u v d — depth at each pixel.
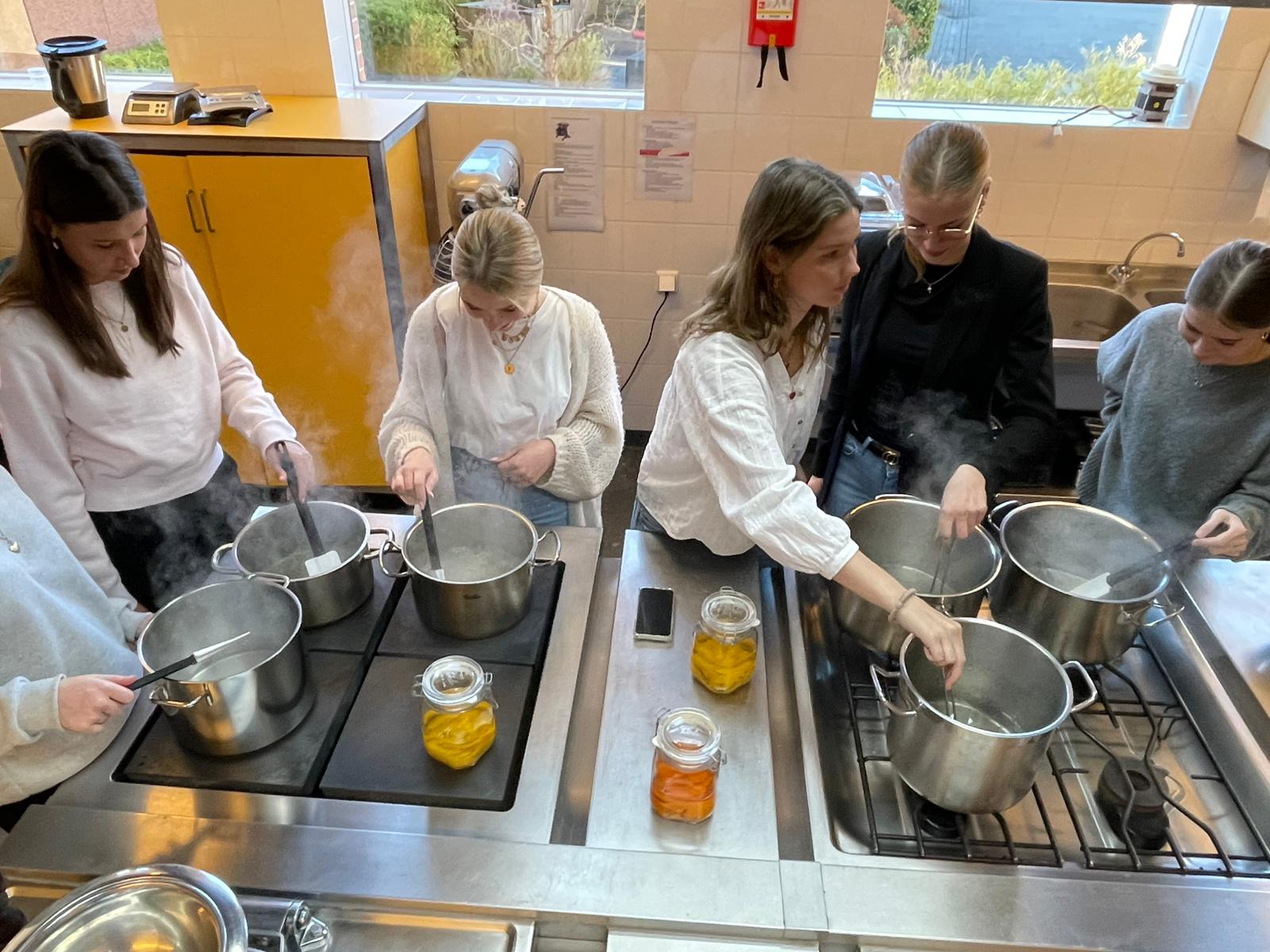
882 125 2.73
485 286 1.39
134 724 1.10
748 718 1.10
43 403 1.39
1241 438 1.45
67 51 2.37
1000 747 0.87
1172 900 0.89
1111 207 2.80
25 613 1.01
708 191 2.88
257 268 2.58
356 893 0.89
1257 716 1.11
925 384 1.66
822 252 1.11
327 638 1.20
